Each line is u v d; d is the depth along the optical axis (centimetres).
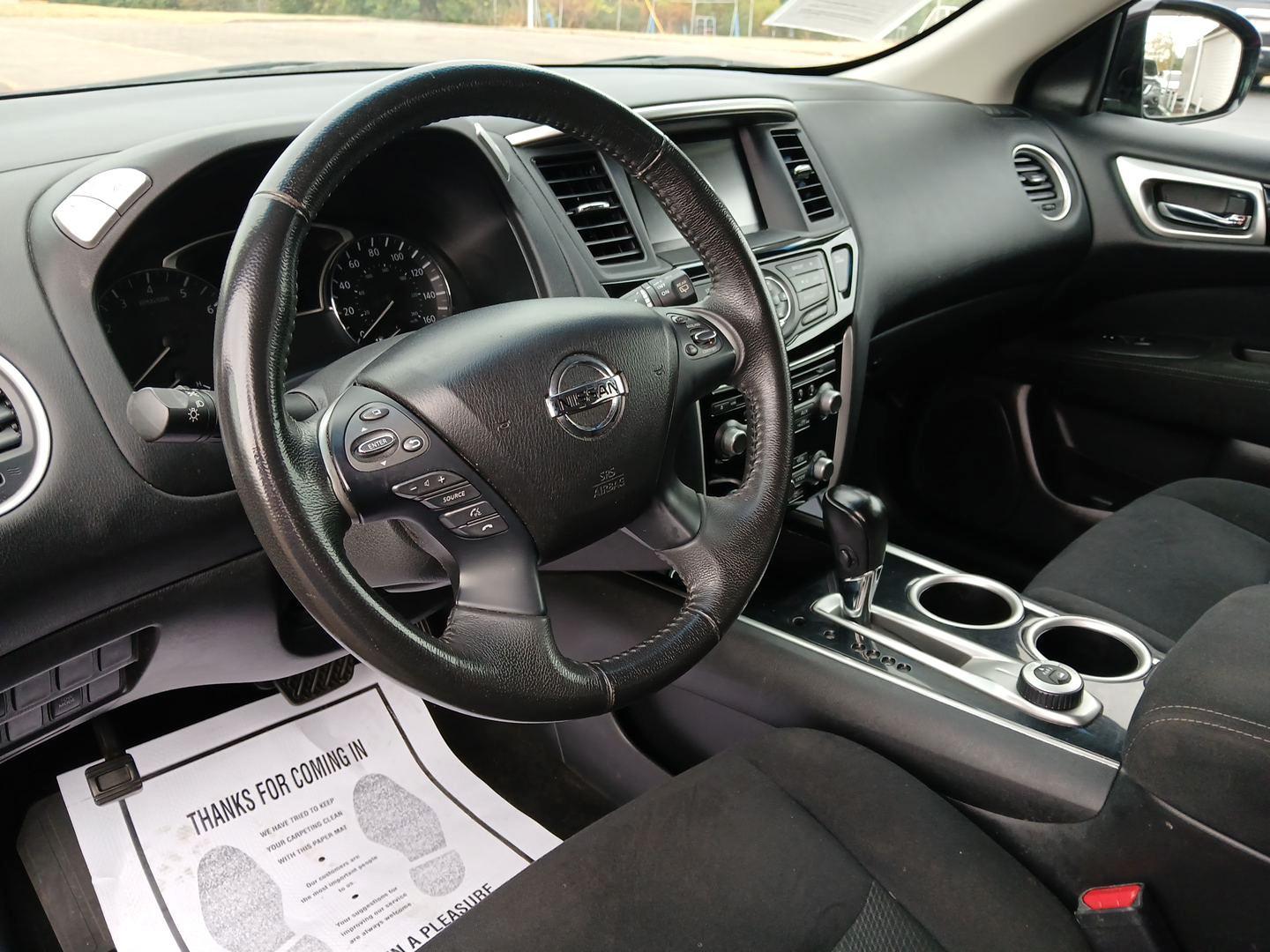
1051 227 182
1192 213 182
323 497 67
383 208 108
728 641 112
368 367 74
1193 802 78
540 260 106
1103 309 201
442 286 114
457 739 144
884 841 88
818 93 159
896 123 165
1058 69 191
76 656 90
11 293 82
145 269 94
